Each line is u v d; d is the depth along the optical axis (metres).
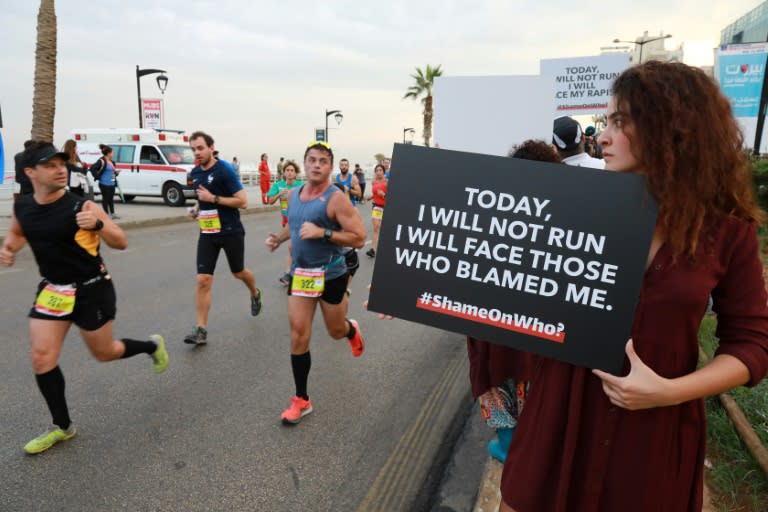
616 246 1.34
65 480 2.86
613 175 1.34
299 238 3.45
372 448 3.23
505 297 1.47
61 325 3.12
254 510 2.65
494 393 2.61
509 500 1.50
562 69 9.03
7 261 3.04
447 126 4.84
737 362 1.24
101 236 3.07
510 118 4.69
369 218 17.41
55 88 12.41
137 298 6.59
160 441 3.26
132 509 2.64
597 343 1.35
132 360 4.52
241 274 5.39
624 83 1.33
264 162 21.33
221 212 5.02
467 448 3.11
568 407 1.41
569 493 1.40
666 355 1.29
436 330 5.62
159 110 21.80
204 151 4.84
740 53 11.28
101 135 19.42
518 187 1.46
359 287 7.66
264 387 4.06
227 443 3.26
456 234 1.53
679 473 1.37
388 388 4.09
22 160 2.83
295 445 3.25
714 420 3.04
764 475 2.54
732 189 1.25
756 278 1.26
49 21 12.05
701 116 1.24
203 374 4.29
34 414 3.56
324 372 4.40
